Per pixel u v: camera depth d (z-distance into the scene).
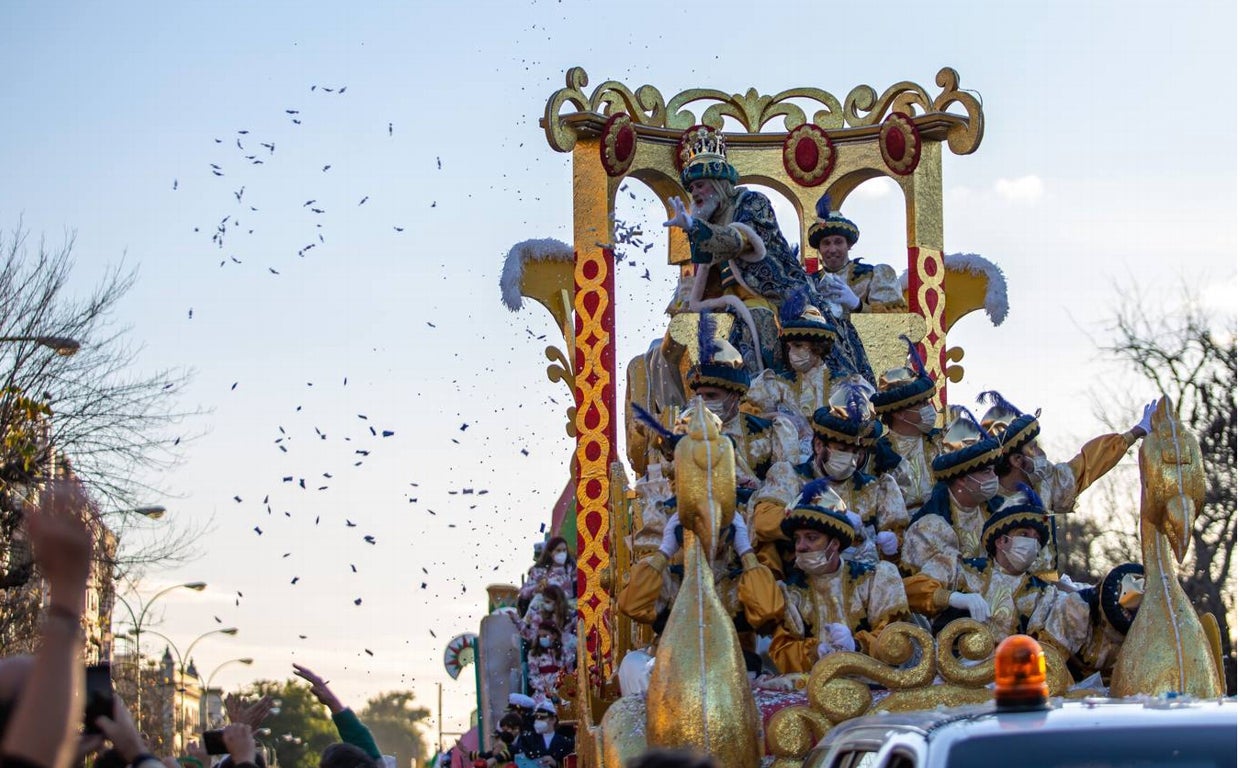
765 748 10.12
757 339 13.58
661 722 9.64
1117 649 10.88
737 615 11.38
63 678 4.77
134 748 6.76
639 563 11.40
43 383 30.41
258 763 9.48
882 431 12.33
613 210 15.59
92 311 31.39
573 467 16.61
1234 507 28.55
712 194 13.85
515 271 16.75
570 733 20.27
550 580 22.95
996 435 11.80
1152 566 10.45
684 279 15.20
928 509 11.69
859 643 11.05
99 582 31.33
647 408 14.65
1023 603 11.19
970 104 16.78
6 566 25.97
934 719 6.87
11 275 30.66
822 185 17.09
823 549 10.94
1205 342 29.75
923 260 16.77
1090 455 12.20
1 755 4.71
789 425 12.12
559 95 15.58
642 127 16.12
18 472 26.05
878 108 17.33
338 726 11.11
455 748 30.92
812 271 17.06
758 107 17.25
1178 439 10.49
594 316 15.33
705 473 9.88
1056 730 6.43
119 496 31.14
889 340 14.80
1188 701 7.07
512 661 26.45
